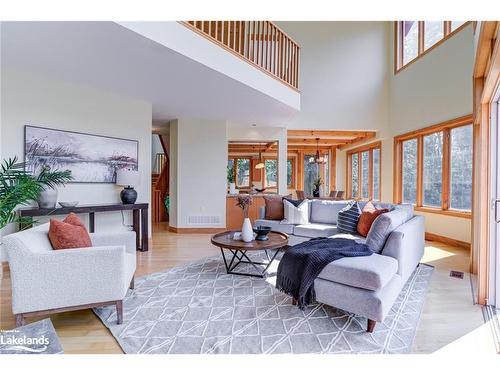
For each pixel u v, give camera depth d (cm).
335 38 716
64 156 409
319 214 474
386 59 716
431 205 579
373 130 719
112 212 474
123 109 476
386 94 717
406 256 283
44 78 388
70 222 266
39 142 384
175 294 287
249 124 693
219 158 639
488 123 280
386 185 718
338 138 852
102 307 251
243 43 441
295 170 1128
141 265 387
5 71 357
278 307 259
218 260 411
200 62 341
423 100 580
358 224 381
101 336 213
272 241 342
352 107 715
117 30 268
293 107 538
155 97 478
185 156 630
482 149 279
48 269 212
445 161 535
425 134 597
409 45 646
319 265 243
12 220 255
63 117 407
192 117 618
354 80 716
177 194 630
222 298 278
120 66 351
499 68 222
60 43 292
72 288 218
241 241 342
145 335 213
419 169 605
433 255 440
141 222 468
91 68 359
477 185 351
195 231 634
